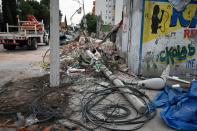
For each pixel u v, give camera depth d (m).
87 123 4.82
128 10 10.24
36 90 6.82
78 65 10.24
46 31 24.31
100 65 9.42
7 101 5.89
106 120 4.91
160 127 4.73
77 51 14.48
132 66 9.30
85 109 5.41
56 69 7.11
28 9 46.91
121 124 4.79
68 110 5.42
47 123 4.79
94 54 12.14
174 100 5.36
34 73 9.26
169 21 8.31
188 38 8.48
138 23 8.43
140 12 8.24
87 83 7.70
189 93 5.04
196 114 4.73
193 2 8.22
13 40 17.70
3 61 12.23
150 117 5.08
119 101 6.07
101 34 39.19
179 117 4.80
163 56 8.55
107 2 63.19
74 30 43.53
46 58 13.43
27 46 19.00
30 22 19.94
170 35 8.41
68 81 7.86
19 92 6.66
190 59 8.66
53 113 5.13
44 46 22.77
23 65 11.02
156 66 8.61
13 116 5.05
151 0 8.09
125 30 10.95
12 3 39.38
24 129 4.43
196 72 8.74
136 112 5.39
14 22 38.88
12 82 7.80
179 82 6.68
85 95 6.44
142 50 8.48
